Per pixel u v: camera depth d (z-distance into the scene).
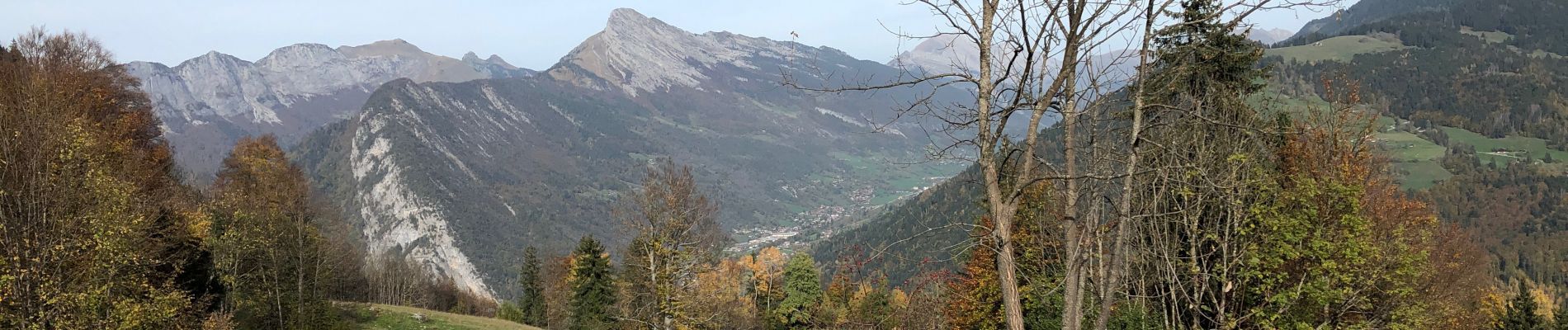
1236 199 18.22
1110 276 10.63
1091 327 16.23
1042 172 10.33
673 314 31.44
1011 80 8.95
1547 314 76.12
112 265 22.11
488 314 81.38
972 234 9.80
